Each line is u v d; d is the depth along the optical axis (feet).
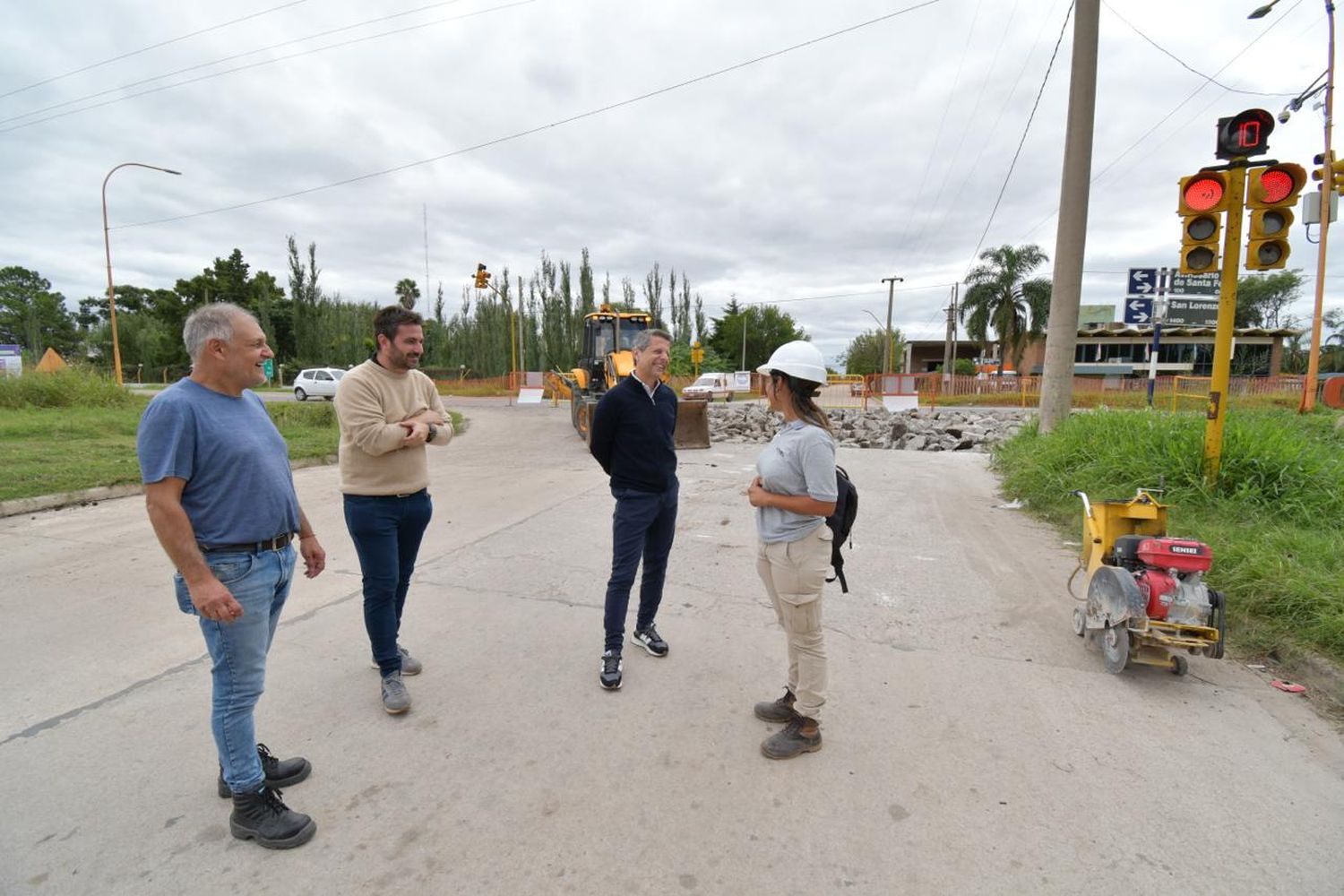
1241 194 19.56
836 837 8.00
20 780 9.05
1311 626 12.53
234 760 7.84
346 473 10.66
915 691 11.46
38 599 15.69
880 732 10.22
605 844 7.91
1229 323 20.06
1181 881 7.28
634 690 11.55
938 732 10.21
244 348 7.91
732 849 7.80
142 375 180.86
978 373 165.27
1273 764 9.41
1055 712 10.77
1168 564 11.67
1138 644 11.70
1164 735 10.14
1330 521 18.13
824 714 10.73
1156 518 12.78
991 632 13.94
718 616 14.83
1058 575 17.44
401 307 10.82
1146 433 24.61
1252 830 8.08
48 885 7.27
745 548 19.90
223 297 186.91
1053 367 34.35
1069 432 27.89
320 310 178.40
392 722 10.52
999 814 8.36
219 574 7.71
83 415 52.90
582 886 7.28
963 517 23.91
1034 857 7.64
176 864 7.62
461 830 8.16
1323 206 40.47
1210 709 10.90
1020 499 26.02
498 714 10.77
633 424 11.81
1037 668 12.34
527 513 24.68
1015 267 133.59
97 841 7.95
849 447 46.55
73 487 26.37
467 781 9.08
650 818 8.34
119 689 11.49
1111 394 81.00
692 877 7.39
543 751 9.77
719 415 64.75
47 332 255.29
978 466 36.14
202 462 7.57
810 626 9.45
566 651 13.07
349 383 10.56
